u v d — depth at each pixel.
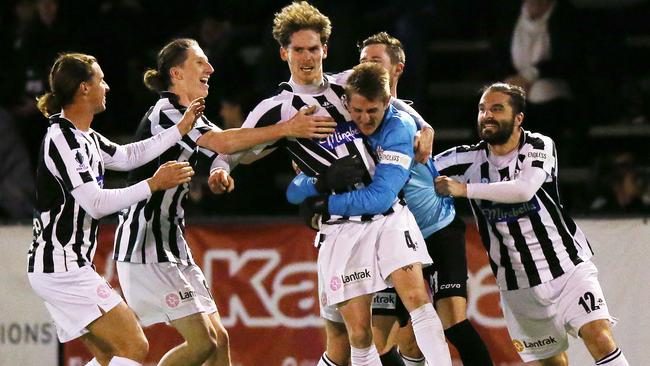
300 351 28.11
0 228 28.97
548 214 22.45
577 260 22.52
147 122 22.83
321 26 20.88
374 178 20.33
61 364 28.88
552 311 22.59
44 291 21.09
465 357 22.16
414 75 36.09
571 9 35.59
